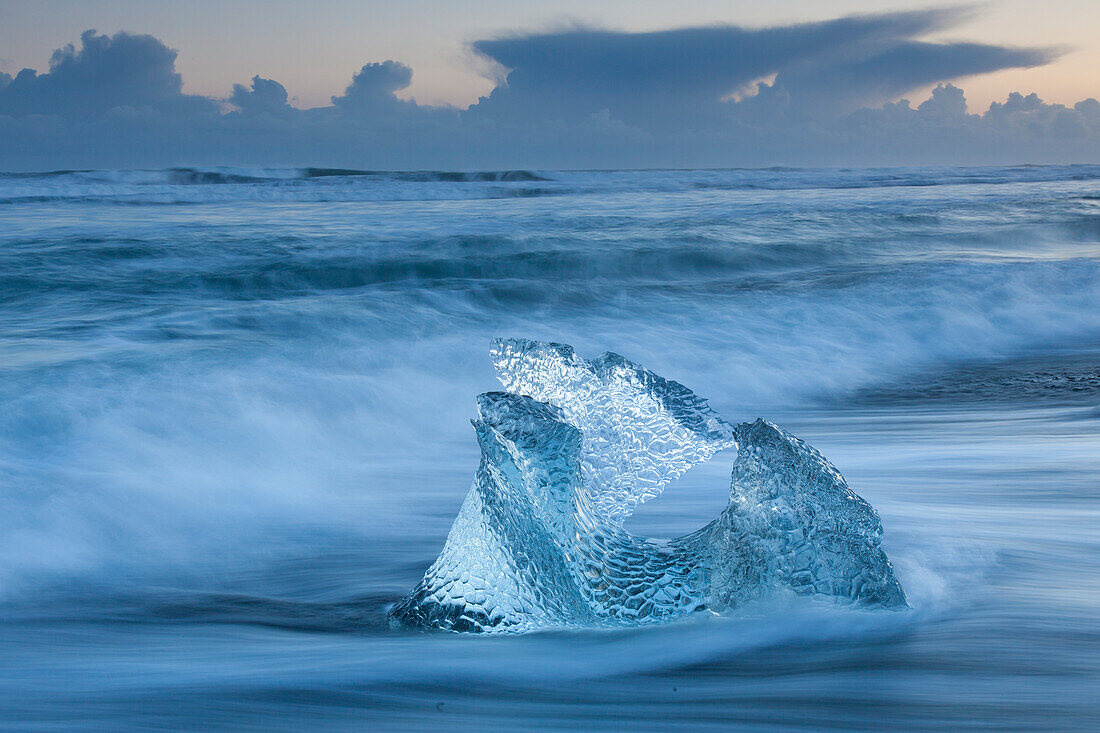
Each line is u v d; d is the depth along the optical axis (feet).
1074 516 16.70
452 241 70.74
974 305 51.11
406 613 11.96
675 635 10.69
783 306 50.47
